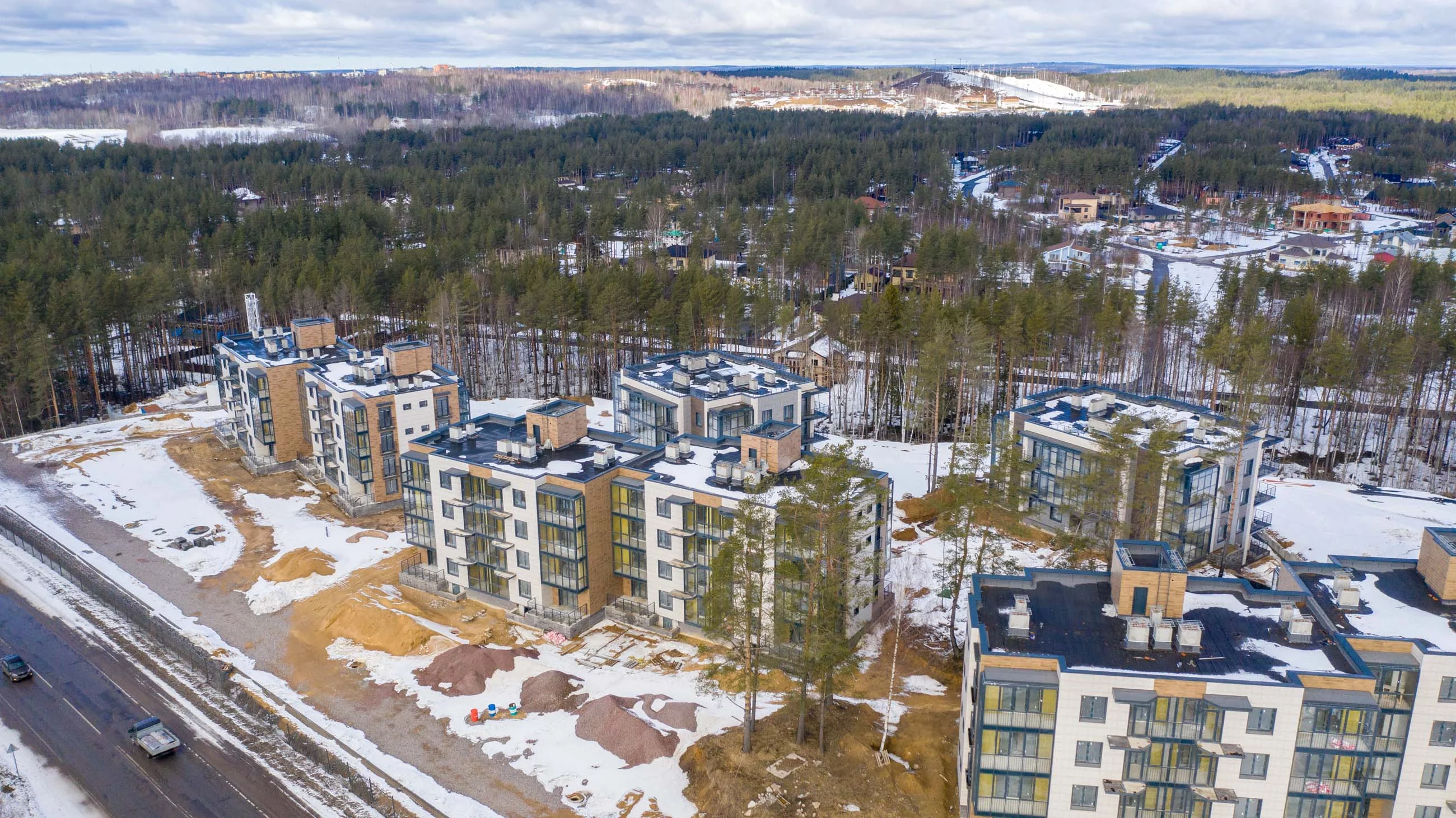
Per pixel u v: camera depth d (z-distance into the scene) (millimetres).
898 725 60344
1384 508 90750
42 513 97062
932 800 53000
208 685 68500
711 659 68500
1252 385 88688
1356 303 152750
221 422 123562
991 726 46906
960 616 73750
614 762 58031
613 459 75188
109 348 146875
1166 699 44969
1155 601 50844
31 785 57500
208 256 182750
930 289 177750
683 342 133375
